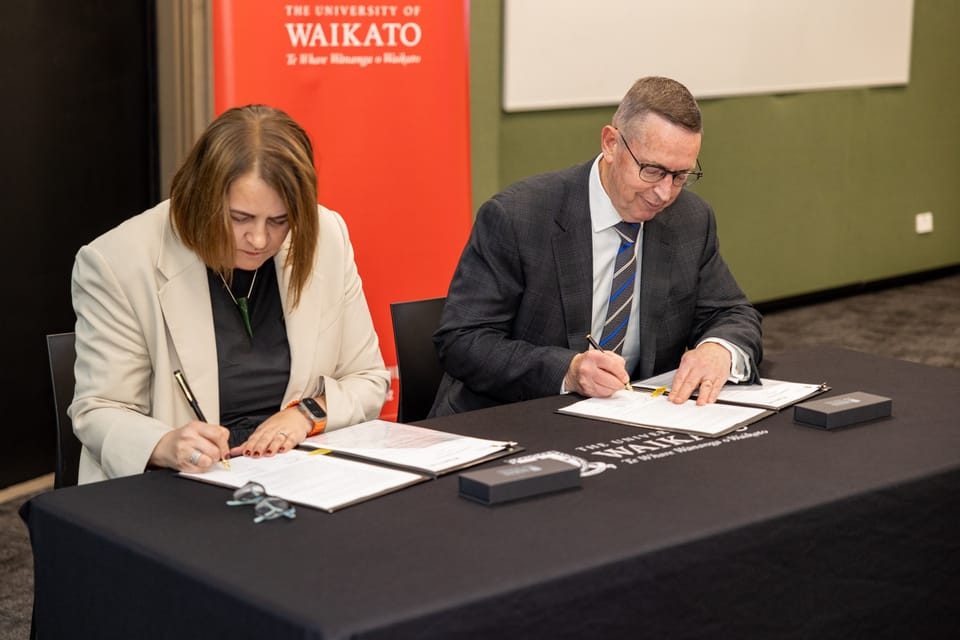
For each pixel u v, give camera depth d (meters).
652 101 2.19
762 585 1.50
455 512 1.48
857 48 6.48
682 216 2.45
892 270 7.11
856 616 1.63
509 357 2.24
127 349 1.90
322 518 1.46
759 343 2.31
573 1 5.05
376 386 2.10
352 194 3.73
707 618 1.45
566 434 1.86
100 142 3.68
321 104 3.60
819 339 5.75
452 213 3.95
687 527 1.44
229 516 1.48
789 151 6.29
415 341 2.52
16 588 2.89
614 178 2.28
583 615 1.32
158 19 3.72
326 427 1.93
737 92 5.89
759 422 1.94
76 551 1.48
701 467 1.68
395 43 3.72
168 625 1.34
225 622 1.26
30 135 3.47
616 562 1.34
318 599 1.22
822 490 1.59
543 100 5.04
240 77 3.43
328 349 2.08
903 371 2.34
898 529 1.66
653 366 2.38
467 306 2.34
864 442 1.82
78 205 3.64
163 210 2.00
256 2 3.42
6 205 3.44
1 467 3.57
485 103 4.86
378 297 3.86
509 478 1.54
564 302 2.34
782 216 6.36
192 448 1.66
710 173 5.93
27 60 3.42
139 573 1.37
